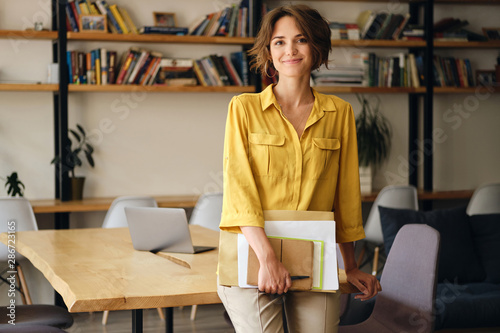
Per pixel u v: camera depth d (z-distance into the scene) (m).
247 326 1.70
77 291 1.92
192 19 5.31
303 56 1.73
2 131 4.93
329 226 1.72
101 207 4.57
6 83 4.59
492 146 6.01
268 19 1.76
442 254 3.86
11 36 4.63
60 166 4.74
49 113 5.02
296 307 1.74
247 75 5.13
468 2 5.85
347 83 5.37
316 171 1.75
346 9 5.66
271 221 1.70
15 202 4.18
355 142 1.88
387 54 5.72
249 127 1.73
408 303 2.34
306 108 1.79
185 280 2.12
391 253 2.51
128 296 1.85
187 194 5.36
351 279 1.95
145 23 5.21
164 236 2.74
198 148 5.38
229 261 1.69
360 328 2.45
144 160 5.25
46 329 2.26
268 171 1.72
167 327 2.85
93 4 4.82
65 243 3.06
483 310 3.34
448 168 5.93
